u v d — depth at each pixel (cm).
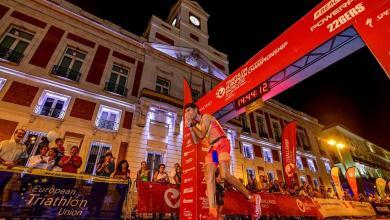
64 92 1143
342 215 960
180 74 1717
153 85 1505
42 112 1045
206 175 267
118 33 1511
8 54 1065
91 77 1276
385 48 429
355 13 502
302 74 686
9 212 401
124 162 790
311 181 2078
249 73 763
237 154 1639
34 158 610
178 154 1338
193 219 610
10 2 1195
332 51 619
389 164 3859
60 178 472
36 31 1212
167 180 867
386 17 442
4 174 423
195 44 2034
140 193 574
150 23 1825
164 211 591
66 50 1280
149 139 1270
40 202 435
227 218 706
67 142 1045
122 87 1370
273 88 725
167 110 1388
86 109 1171
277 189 1060
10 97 986
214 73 1984
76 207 466
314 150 2366
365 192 2509
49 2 1298
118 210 512
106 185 522
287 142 1082
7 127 930
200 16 2328
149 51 1612
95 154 1112
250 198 268
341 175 2467
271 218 786
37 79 1087
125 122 1262
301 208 825
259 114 2131
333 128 2742
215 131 283
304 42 608
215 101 891
